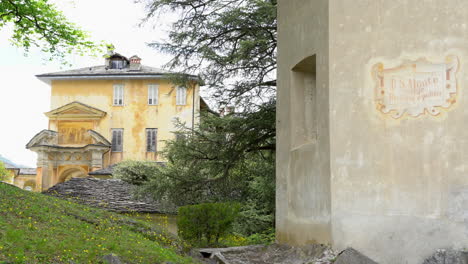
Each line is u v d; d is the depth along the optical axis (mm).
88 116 39000
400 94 8789
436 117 8609
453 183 8414
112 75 39062
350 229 8711
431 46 8750
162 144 38594
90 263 7629
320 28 9570
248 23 15148
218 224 13500
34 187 47344
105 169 32594
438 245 8328
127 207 17906
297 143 10469
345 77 9062
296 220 10062
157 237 11148
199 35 15445
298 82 10664
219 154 15898
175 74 15961
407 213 8531
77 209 11750
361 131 8883
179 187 16047
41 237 8273
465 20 8688
